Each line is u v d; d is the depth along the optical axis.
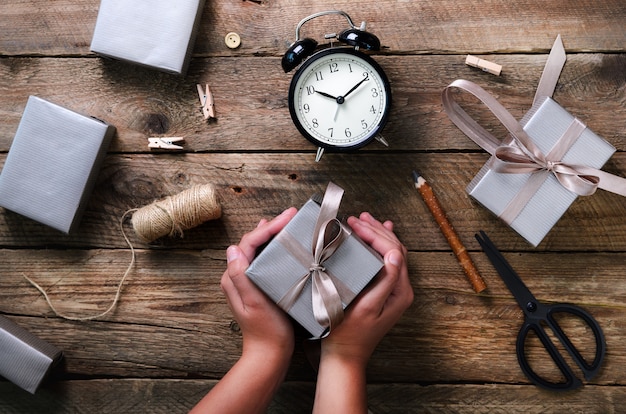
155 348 1.40
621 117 1.35
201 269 1.39
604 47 1.35
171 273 1.39
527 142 1.21
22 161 1.31
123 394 1.40
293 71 1.36
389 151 1.36
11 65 1.38
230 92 1.37
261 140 1.37
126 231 1.39
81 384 1.40
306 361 1.38
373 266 1.10
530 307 1.34
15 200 1.32
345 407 1.13
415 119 1.36
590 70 1.35
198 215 1.29
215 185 1.38
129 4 1.28
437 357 1.38
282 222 1.20
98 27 1.29
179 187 1.38
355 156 1.37
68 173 1.31
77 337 1.40
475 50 1.36
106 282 1.40
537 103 1.25
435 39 1.36
